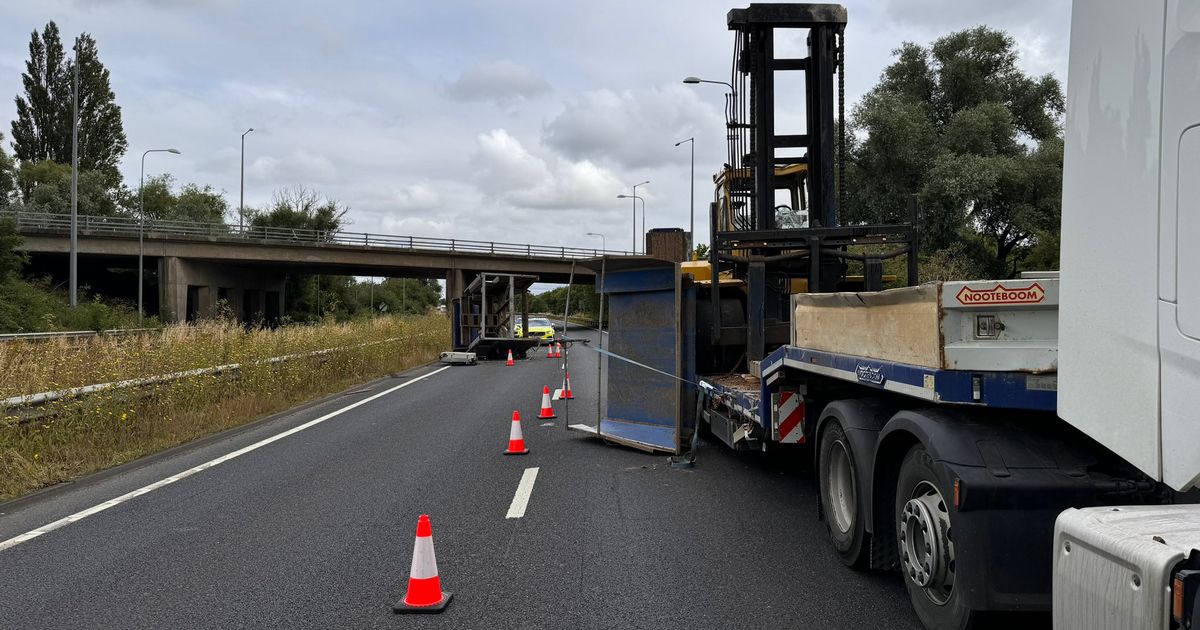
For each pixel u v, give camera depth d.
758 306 9.53
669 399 10.02
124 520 7.14
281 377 17.16
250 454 10.49
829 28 9.61
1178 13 2.51
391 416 14.12
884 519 4.95
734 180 10.71
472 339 31.56
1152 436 2.63
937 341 4.17
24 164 81.75
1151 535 2.56
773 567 5.55
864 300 5.28
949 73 39.59
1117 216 2.81
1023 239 36.53
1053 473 3.77
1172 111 2.54
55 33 88.50
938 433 4.10
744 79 10.07
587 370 25.33
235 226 65.06
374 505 7.52
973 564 3.76
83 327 39.75
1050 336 3.89
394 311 107.94
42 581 5.47
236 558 5.93
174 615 4.81
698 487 8.13
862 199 37.53
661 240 13.69
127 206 90.00
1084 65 3.01
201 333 17.20
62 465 9.55
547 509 7.29
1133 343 2.73
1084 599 2.74
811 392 6.67
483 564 5.73
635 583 5.27
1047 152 34.16
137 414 11.65
